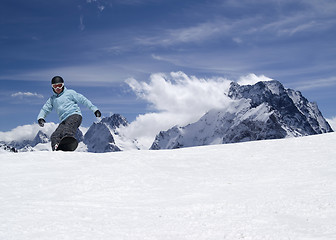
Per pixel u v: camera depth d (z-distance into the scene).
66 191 5.59
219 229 3.92
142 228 4.00
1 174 6.57
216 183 6.09
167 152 8.73
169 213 4.56
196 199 5.19
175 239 3.68
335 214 4.26
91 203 5.06
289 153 8.20
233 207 4.70
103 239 3.65
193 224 4.11
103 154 8.38
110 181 6.10
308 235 3.69
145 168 7.00
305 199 4.85
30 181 6.09
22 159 7.64
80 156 8.02
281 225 3.99
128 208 4.84
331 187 5.40
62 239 3.63
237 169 7.06
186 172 6.86
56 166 7.09
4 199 5.18
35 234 3.76
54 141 9.45
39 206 4.82
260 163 7.47
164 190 5.73
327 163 7.11
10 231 3.82
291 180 6.05
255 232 3.79
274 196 5.12
